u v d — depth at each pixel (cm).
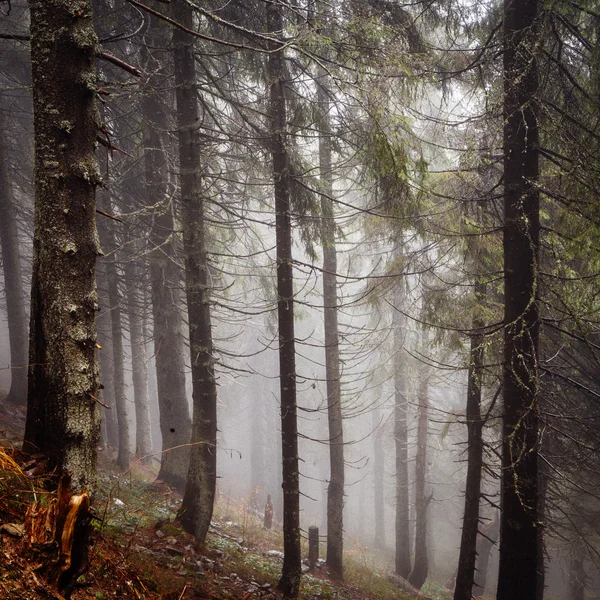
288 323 846
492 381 876
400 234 941
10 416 1192
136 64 1023
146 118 1116
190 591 565
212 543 945
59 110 368
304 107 864
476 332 834
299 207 886
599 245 564
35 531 299
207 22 925
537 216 658
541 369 695
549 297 743
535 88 641
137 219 1316
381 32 581
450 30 784
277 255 854
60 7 368
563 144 628
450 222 775
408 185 616
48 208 368
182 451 1195
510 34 645
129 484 1098
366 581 1250
